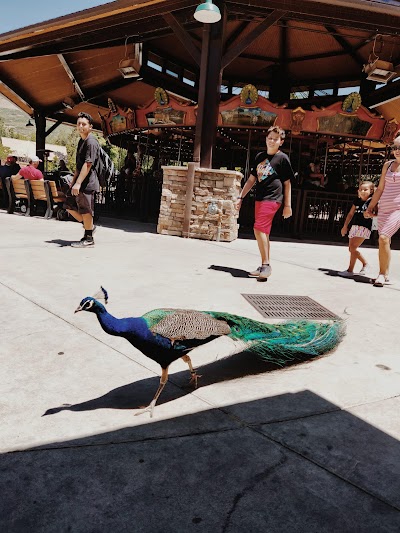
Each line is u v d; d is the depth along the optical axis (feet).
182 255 22.66
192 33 43.83
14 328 10.89
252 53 51.21
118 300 13.64
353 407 8.10
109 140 66.39
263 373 9.37
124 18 31.32
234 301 14.52
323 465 6.31
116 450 6.39
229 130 48.78
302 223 36.50
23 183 38.78
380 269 18.76
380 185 18.48
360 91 51.49
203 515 5.22
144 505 5.32
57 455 6.19
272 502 5.49
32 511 5.12
